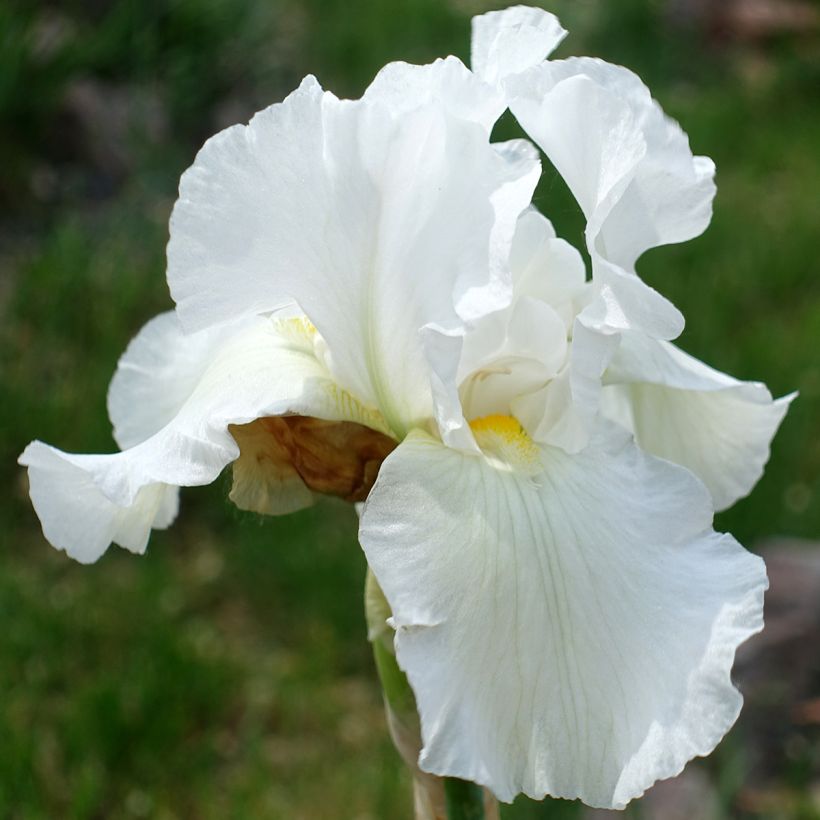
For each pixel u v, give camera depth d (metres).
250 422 0.34
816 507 0.82
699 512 0.32
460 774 0.29
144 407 0.36
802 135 1.60
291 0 1.62
